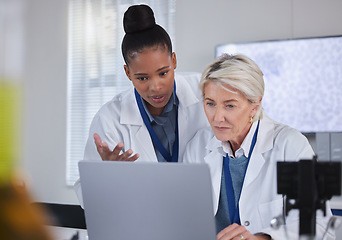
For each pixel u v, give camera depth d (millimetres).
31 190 214
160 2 3590
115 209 918
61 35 3992
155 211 875
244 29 3240
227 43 3232
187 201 838
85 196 951
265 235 1063
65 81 3965
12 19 239
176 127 1761
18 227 203
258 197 1385
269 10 3168
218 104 1303
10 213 201
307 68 2965
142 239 908
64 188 3961
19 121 192
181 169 823
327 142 2922
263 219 1333
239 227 1055
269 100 3051
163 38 1438
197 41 3391
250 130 1413
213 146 1488
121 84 3789
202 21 3377
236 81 1266
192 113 1771
